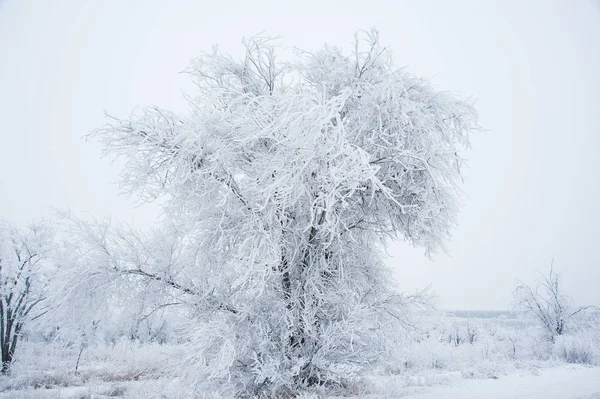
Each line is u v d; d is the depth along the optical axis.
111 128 6.44
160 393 7.35
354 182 5.35
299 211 6.79
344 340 7.04
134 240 7.12
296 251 6.81
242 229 6.48
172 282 7.20
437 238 7.29
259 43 7.74
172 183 6.54
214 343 6.37
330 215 6.27
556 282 20.66
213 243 7.17
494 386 8.12
